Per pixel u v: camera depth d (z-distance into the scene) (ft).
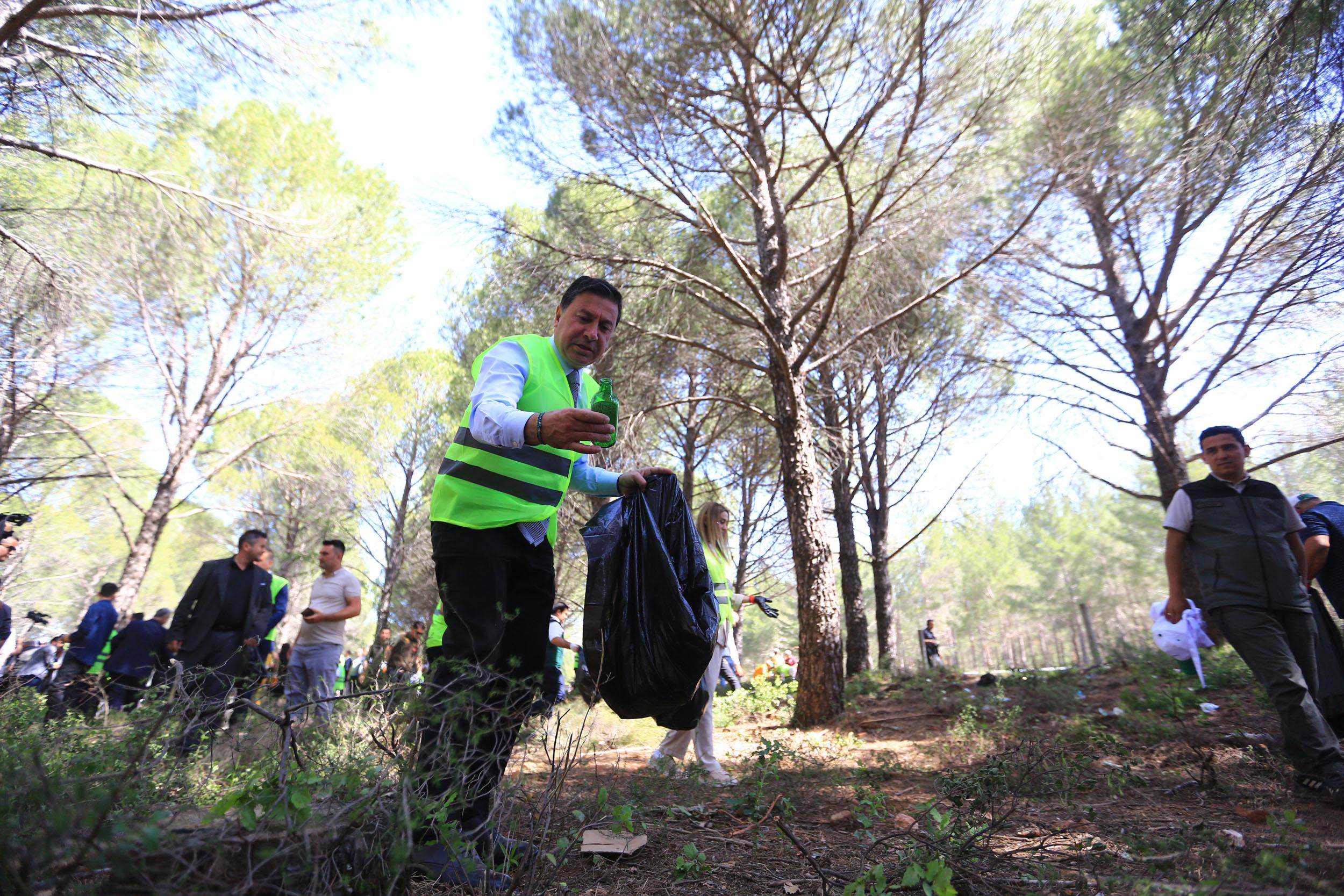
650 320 28.43
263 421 46.50
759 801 9.99
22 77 19.48
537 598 7.45
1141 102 19.53
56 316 24.32
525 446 7.02
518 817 6.40
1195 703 16.38
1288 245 20.15
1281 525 11.12
